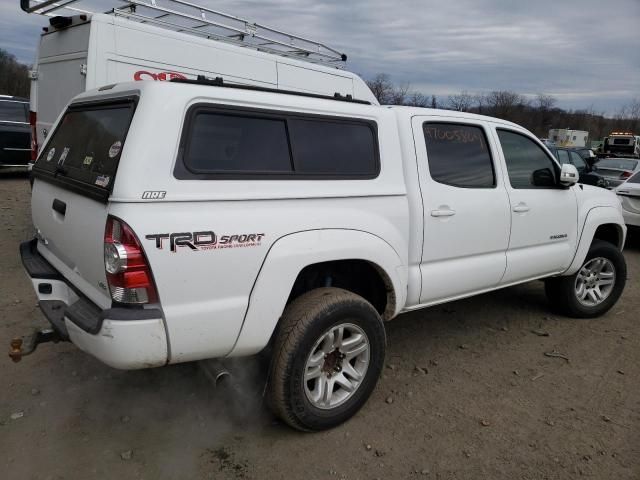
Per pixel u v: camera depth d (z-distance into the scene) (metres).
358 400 3.15
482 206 3.79
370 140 3.20
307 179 2.87
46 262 3.32
